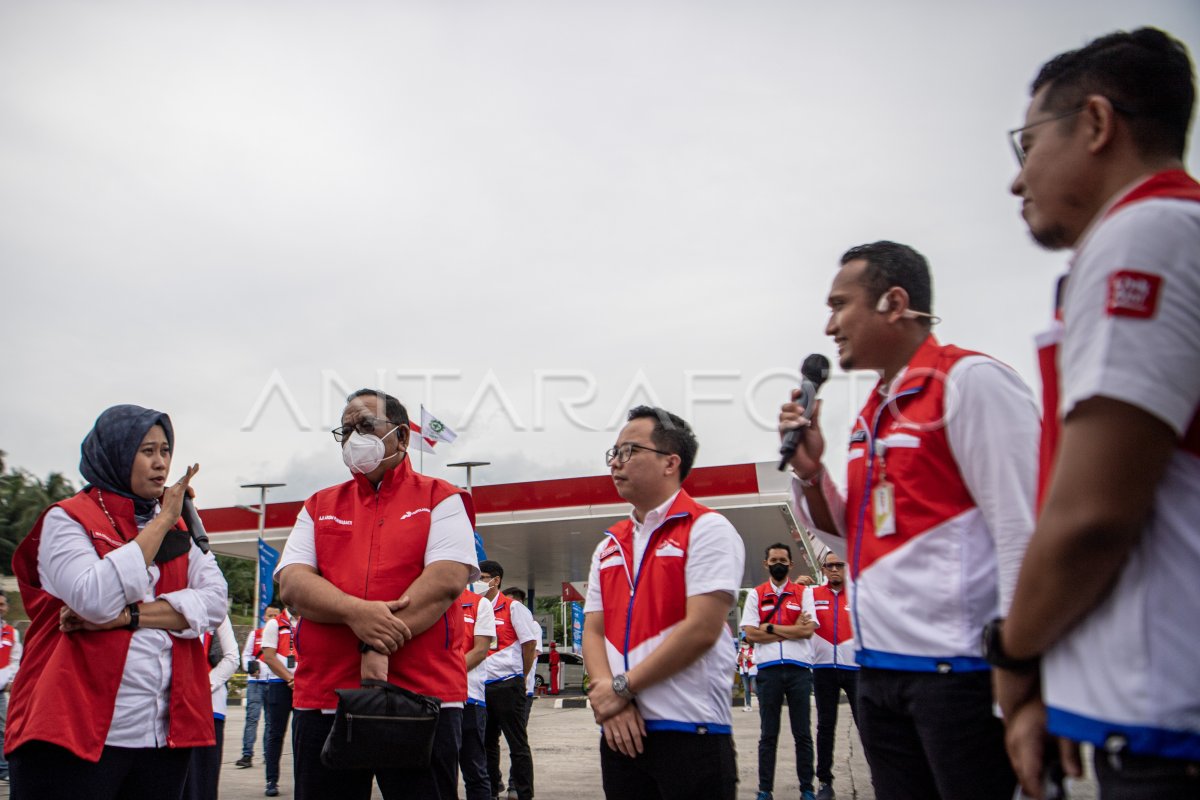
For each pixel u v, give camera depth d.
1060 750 1.57
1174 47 1.58
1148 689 1.26
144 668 3.08
